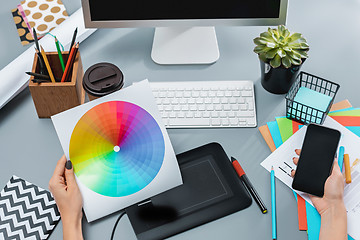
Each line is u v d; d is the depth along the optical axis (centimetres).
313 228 95
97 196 96
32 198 100
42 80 105
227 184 101
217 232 96
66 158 96
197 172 103
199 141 109
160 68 121
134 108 99
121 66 122
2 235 96
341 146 103
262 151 107
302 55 106
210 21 113
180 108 112
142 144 99
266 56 105
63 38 123
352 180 99
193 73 120
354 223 94
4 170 105
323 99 108
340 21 130
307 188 96
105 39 127
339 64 121
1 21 129
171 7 111
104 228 96
